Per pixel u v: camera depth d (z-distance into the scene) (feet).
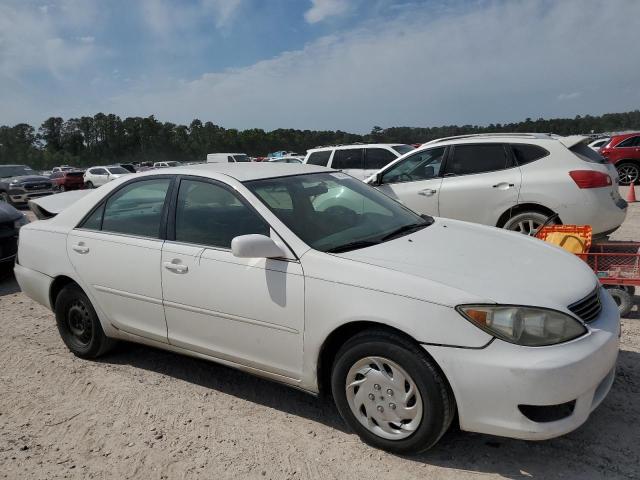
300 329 10.16
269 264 10.59
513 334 8.51
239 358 11.32
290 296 10.20
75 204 14.83
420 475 9.04
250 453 10.00
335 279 9.73
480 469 9.12
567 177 19.70
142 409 11.92
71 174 103.91
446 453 9.62
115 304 13.35
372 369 9.53
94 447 10.50
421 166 23.57
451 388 8.74
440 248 10.78
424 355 8.91
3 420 11.75
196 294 11.61
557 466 9.11
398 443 9.39
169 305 12.18
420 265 9.74
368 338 9.41
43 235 14.92
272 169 13.10
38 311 19.90
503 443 9.84
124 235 13.20
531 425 8.40
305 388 10.53
